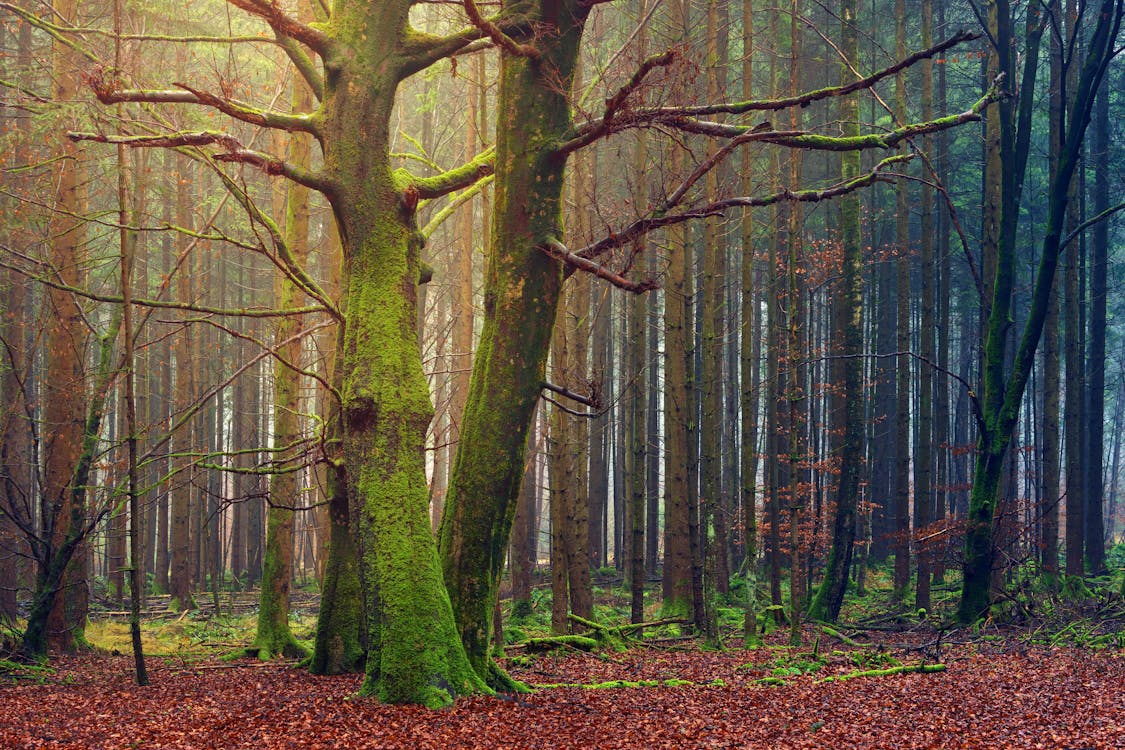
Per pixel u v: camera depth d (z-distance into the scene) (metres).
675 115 9.30
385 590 9.03
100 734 7.49
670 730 8.21
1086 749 7.46
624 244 9.52
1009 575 20.14
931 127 9.79
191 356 24.78
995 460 17.44
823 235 30.94
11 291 16.95
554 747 7.30
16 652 12.08
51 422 13.60
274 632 13.81
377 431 9.45
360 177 9.85
